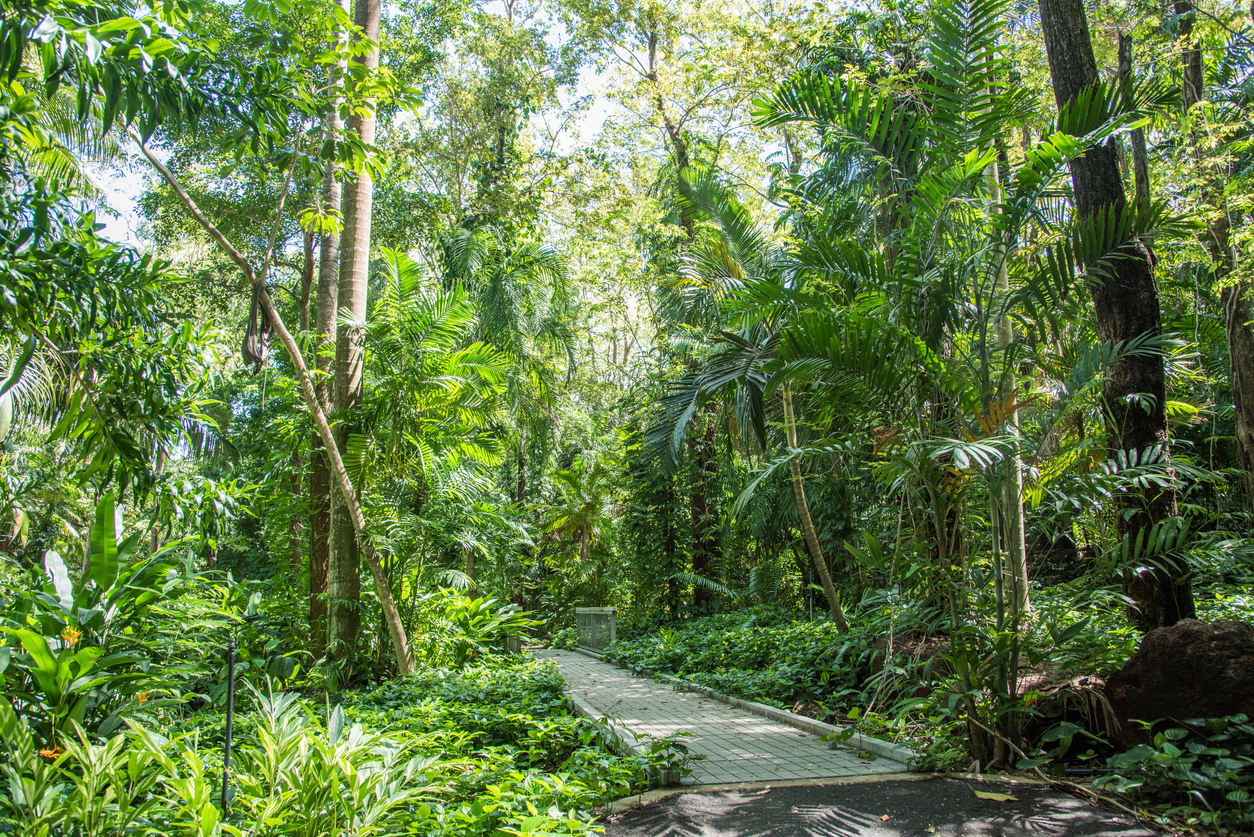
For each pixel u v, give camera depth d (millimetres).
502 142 17453
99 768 2859
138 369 4734
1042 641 4727
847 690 6887
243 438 12758
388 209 15680
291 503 9820
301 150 5887
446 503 9258
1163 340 4820
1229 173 7375
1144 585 5641
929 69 5297
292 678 7281
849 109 5773
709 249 9461
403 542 8766
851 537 12625
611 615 14688
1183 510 5910
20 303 3889
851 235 8102
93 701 3910
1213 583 8172
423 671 8188
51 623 4188
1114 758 3982
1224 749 3758
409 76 15156
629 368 26516
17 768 2930
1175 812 3586
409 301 9062
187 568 5820
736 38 12234
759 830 3678
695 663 10492
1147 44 8398
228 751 2934
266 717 3764
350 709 6125
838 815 3863
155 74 3604
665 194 14508
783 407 10883
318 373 8219
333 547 8211
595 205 17156
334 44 5543
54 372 4641
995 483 4570
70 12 3254
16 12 2959
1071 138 4496
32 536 13430
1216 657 4109
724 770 4992
